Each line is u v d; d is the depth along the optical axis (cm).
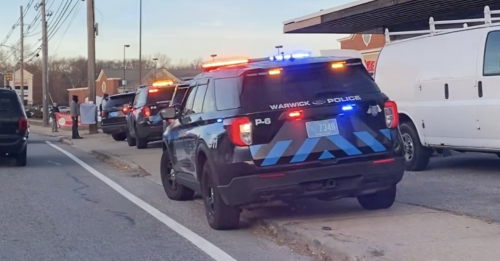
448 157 1425
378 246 659
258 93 768
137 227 878
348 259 633
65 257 724
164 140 1059
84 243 789
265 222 821
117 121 2472
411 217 798
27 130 1598
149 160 1689
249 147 751
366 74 806
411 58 1223
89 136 2944
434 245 659
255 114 754
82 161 1811
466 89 1087
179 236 815
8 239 815
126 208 1027
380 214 828
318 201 952
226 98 798
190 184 950
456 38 1116
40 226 891
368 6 1809
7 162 1748
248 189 752
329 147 762
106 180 1373
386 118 787
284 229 768
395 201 921
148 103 2022
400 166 788
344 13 1927
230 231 827
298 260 680
